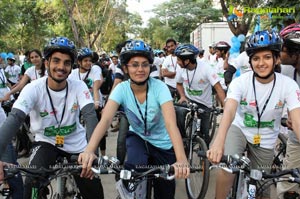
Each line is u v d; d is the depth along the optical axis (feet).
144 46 9.06
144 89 9.59
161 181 9.34
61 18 91.35
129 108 9.78
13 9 83.97
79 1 89.66
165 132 9.96
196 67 17.70
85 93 10.48
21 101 9.62
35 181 8.73
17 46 112.68
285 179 7.85
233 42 35.96
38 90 10.05
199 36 68.39
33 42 114.73
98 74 19.80
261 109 10.26
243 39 35.42
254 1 33.96
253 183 7.85
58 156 10.89
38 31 112.37
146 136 9.90
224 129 9.23
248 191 7.86
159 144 9.89
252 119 10.52
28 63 30.37
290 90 9.85
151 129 9.85
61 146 10.59
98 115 19.56
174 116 9.31
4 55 36.63
